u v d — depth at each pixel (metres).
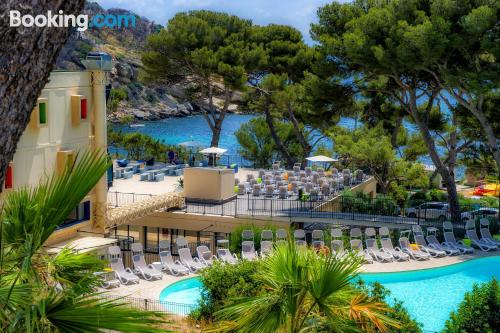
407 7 29.22
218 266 17.95
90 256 5.57
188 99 47.03
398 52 27.98
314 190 32.34
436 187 46.31
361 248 25.39
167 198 29.64
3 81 3.09
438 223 28.61
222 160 53.41
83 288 4.62
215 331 8.10
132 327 4.16
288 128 48.06
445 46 26.89
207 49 42.28
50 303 4.23
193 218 29.77
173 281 22.42
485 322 13.85
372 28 29.59
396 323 8.22
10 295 4.29
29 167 22.44
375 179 40.03
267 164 48.12
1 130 3.12
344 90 33.56
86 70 25.59
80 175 4.48
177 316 17.53
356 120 43.66
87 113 25.45
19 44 3.10
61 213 4.47
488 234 27.81
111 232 31.27
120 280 22.00
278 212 29.88
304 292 7.66
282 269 7.75
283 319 7.65
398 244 27.42
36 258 5.27
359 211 31.33
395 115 40.12
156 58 41.97
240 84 41.09
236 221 29.27
